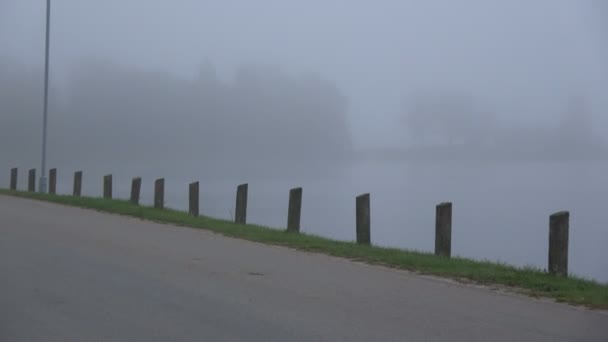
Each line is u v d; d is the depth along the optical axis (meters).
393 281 10.55
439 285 10.34
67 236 14.40
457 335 7.55
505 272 11.20
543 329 7.89
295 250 13.55
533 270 11.39
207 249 13.23
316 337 7.35
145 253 12.47
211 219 18.31
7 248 12.64
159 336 7.29
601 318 8.45
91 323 7.75
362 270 11.45
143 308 8.43
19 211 19.66
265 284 10.01
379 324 7.93
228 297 9.10
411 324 7.96
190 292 9.34
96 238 14.23
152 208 20.39
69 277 10.15
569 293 9.71
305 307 8.66
